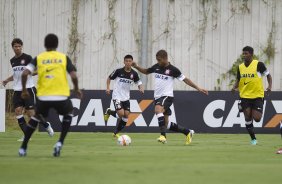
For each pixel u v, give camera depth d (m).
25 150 38.91
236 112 73.38
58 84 36.78
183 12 88.50
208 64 89.06
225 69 89.00
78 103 72.81
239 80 55.47
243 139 63.09
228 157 40.22
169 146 51.03
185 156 40.56
